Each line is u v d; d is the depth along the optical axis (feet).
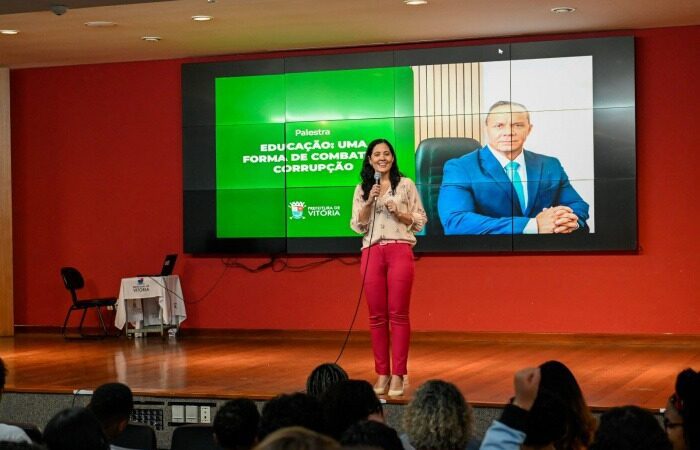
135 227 37.04
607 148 32.14
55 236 37.73
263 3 27.68
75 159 37.55
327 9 28.53
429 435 10.73
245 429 11.26
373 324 21.08
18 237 38.09
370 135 34.14
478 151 33.14
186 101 35.86
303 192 34.76
